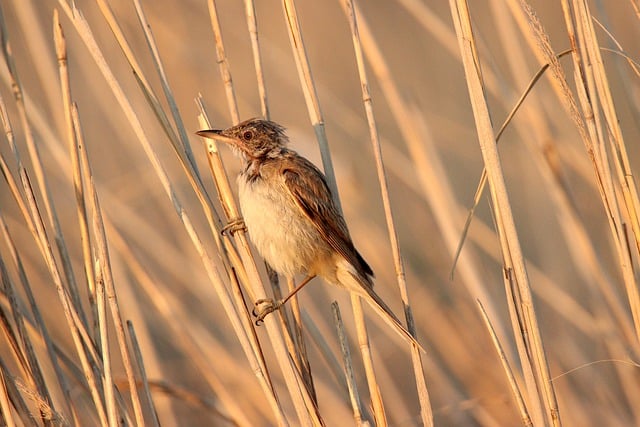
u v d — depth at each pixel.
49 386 10.29
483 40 11.76
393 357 15.53
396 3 19.31
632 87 10.81
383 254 13.96
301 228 9.91
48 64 12.23
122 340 8.59
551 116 12.85
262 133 10.21
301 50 9.36
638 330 8.66
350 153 16.61
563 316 14.09
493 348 14.16
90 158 15.85
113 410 8.47
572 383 13.39
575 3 8.57
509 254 8.73
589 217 14.70
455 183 16.95
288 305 10.57
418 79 18.38
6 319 9.03
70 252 13.98
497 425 12.47
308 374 9.27
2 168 9.03
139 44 14.62
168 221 14.09
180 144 8.71
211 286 13.57
